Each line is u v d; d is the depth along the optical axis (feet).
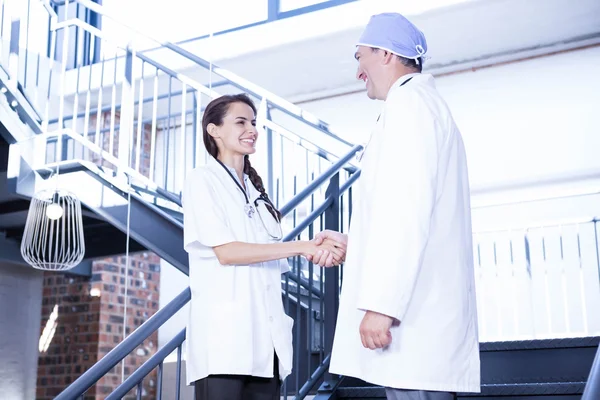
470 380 4.84
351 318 5.01
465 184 5.33
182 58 21.49
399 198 4.67
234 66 21.16
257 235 6.42
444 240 4.95
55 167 15.96
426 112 4.98
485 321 18.54
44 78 22.44
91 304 21.06
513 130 19.49
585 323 17.24
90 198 15.70
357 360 4.91
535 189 18.84
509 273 18.49
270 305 6.30
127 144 15.81
